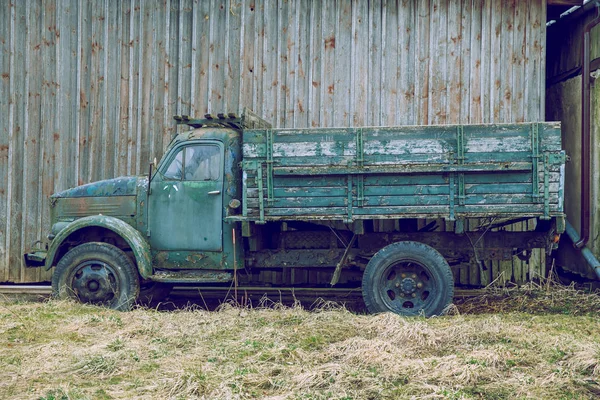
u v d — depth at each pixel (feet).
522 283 28.19
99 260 22.15
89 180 29.68
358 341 16.11
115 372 14.19
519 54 28.76
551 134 20.13
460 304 23.59
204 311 21.17
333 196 20.98
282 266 22.62
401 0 29.07
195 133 22.74
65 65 29.76
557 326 18.81
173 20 29.68
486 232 22.11
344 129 20.81
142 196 22.86
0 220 29.43
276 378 13.56
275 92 29.37
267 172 21.06
